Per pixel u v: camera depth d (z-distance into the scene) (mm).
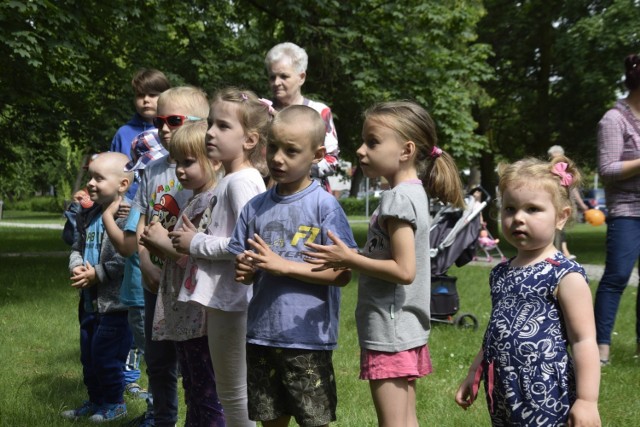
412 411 3211
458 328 7742
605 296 5895
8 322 7766
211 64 15828
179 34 16812
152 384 3922
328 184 5152
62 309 8656
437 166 3350
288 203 3152
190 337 3508
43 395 4949
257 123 3457
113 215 4289
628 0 18297
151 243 3539
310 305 3070
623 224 5824
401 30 16406
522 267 2762
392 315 3084
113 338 4492
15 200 60156
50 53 11664
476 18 19891
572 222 2857
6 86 12617
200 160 3562
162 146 4398
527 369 2654
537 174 2723
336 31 15586
